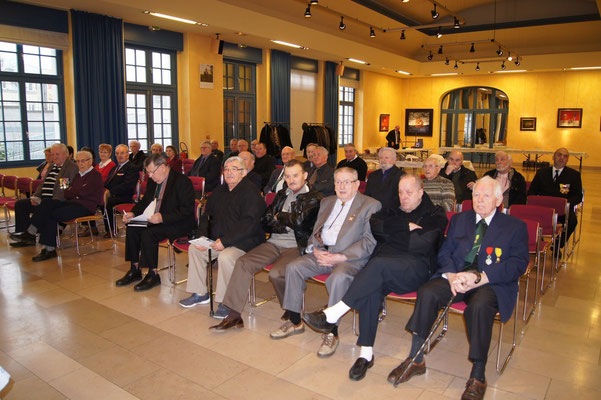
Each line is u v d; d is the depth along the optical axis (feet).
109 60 25.77
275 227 11.00
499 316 8.48
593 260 15.85
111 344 9.75
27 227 17.38
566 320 10.90
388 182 14.67
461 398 7.63
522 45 47.24
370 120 53.21
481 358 7.61
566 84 50.72
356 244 9.61
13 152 23.94
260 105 37.37
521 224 8.59
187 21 25.94
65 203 15.99
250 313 11.44
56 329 10.44
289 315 10.39
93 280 13.73
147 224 12.82
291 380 8.37
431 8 39.86
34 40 23.12
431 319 8.16
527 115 53.06
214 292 12.84
